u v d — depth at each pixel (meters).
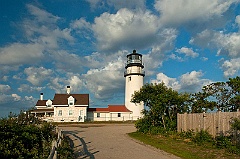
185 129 20.27
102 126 37.78
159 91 24.64
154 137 20.30
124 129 30.83
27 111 20.91
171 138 19.08
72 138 20.80
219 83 23.84
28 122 19.67
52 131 19.06
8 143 11.80
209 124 17.03
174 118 23.30
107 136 22.31
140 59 52.50
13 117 18.03
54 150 8.68
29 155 12.02
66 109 52.12
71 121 51.22
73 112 52.16
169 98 22.98
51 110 53.66
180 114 21.34
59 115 51.81
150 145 16.17
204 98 23.97
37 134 15.53
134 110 52.97
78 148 15.14
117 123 45.06
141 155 12.75
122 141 18.52
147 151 13.94
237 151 12.69
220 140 14.70
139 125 24.67
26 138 13.70
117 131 27.83
